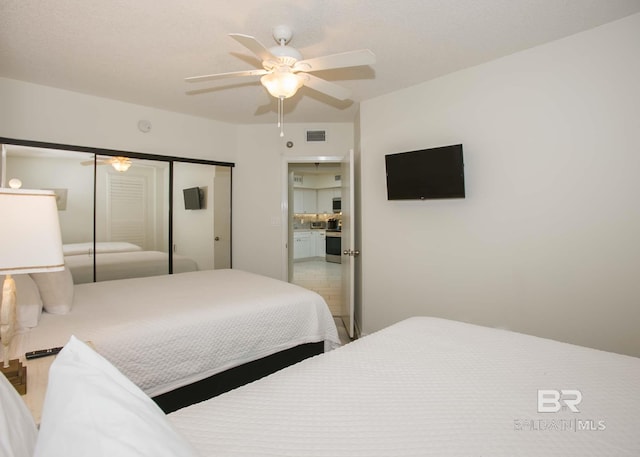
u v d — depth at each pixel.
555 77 2.19
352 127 4.00
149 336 1.59
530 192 2.31
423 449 0.80
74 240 3.06
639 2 1.78
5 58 2.38
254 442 0.82
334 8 1.79
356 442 0.82
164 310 1.85
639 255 1.94
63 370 0.62
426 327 1.66
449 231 2.72
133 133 3.37
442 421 0.91
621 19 1.95
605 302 2.05
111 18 1.89
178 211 3.67
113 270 3.26
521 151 2.34
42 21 1.92
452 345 1.42
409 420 0.91
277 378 1.16
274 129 4.07
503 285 2.45
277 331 2.06
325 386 1.09
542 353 1.33
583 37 2.07
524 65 2.30
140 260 3.43
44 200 1.16
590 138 2.07
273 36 2.01
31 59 2.39
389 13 1.84
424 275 2.88
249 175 4.11
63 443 0.48
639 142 1.92
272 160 4.09
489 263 2.52
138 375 1.54
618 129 1.98
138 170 3.41
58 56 2.35
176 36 2.08
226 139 4.04
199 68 2.54
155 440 0.53
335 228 8.97
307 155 4.04
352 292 3.34
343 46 2.21
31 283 1.64
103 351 1.46
